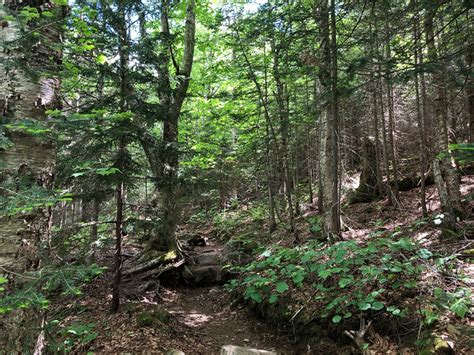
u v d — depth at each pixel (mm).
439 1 4512
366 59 4805
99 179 5285
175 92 6734
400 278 4996
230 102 12172
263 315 6398
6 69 2428
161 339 5090
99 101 5672
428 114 10109
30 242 2428
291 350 5438
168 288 8469
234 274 9070
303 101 12414
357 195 11227
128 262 8805
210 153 11617
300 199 14414
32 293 2139
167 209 7188
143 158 7793
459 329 3924
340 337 4988
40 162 2525
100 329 5234
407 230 7082
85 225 5703
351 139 13250
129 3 6199
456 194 6664
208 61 15047
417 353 4039
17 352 2266
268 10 7293
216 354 5223
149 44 6215
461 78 5113
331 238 7047
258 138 11836
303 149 14750
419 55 6844
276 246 7625
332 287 5469
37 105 2594
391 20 5199
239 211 15773
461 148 1984
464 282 4539
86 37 3613
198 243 12453
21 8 2600
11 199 2148
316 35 6906
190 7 10234
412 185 10680
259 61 11016
